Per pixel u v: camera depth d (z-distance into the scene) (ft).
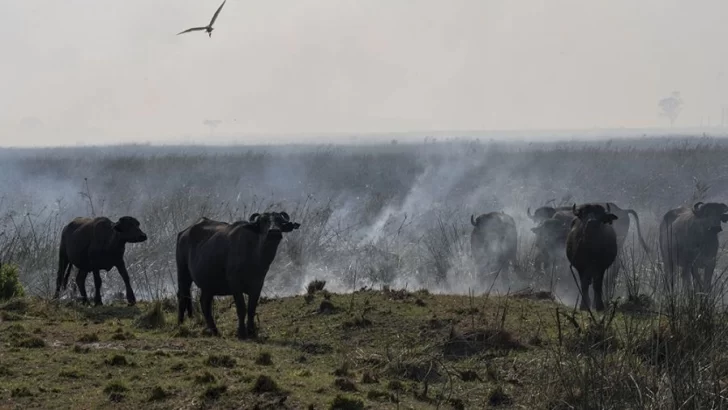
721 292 50.29
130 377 41.16
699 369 38.19
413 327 50.75
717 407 36.73
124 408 37.22
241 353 46.70
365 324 51.70
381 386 41.78
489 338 47.50
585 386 37.86
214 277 54.24
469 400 40.47
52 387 39.68
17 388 38.93
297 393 39.22
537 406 38.70
